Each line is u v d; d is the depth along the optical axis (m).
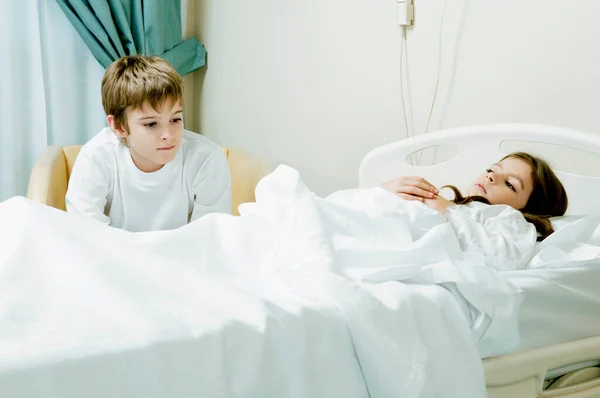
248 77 2.90
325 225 1.36
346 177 2.49
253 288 1.22
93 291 1.07
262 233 1.41
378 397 1.08
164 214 1.99
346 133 2.47
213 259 1.34
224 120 3.08
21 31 2.69
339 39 2.45
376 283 1.24
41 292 1.09
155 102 1.73
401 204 1.53
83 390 0.85
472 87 2.03
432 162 2.13
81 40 2.85
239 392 0.96
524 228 1.51
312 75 2.58
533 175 1.64
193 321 0.98
